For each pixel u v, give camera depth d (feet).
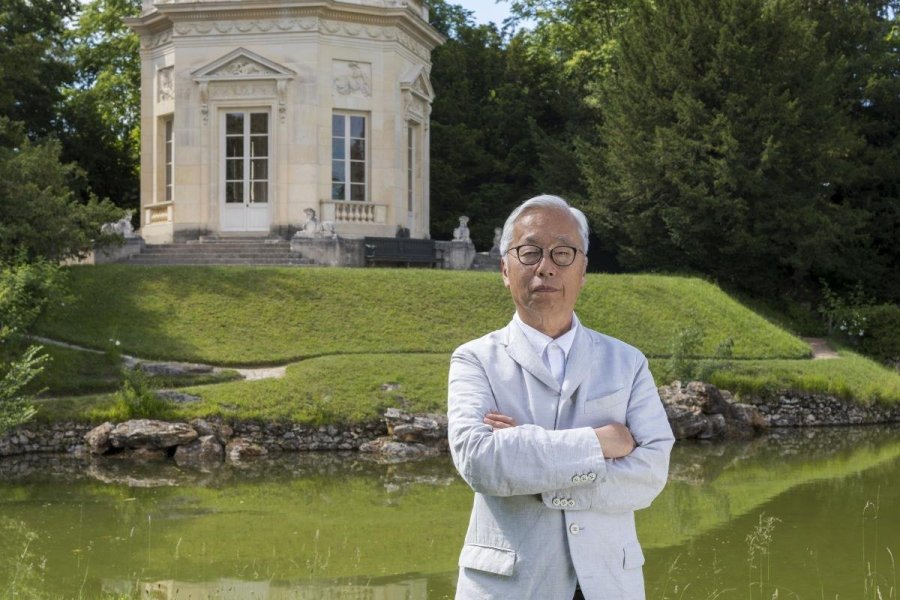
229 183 102.99
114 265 84.23
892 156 115.24
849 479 52.47
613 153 108.47
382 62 104.58
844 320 100.89
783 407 75.31
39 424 60.03
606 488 11.84
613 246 116.26
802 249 102.94
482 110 136.46
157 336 73.97
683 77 105.81
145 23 105.70
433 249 100.78
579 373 12.48
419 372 68.64
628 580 11.97
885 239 117.29
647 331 84.02
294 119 100.94
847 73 116.67
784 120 102.27
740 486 50.34
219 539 37.73
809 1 119.55
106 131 127.34
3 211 74.33
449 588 30.89
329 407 63.21
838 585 31.45
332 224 96.63
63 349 69.00
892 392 79.46
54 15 116.16
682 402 69.05
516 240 12.84
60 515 42.14
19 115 115.14
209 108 102.17
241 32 101.91
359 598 29.63
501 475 11.53
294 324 77.25
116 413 60.59
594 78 138.00
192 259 96.84
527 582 11.82
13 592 28.91
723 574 32.76
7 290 63.57
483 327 80.28
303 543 37.14
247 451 58.95
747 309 93.45
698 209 101.96
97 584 30.71
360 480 51.85
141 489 48.60
